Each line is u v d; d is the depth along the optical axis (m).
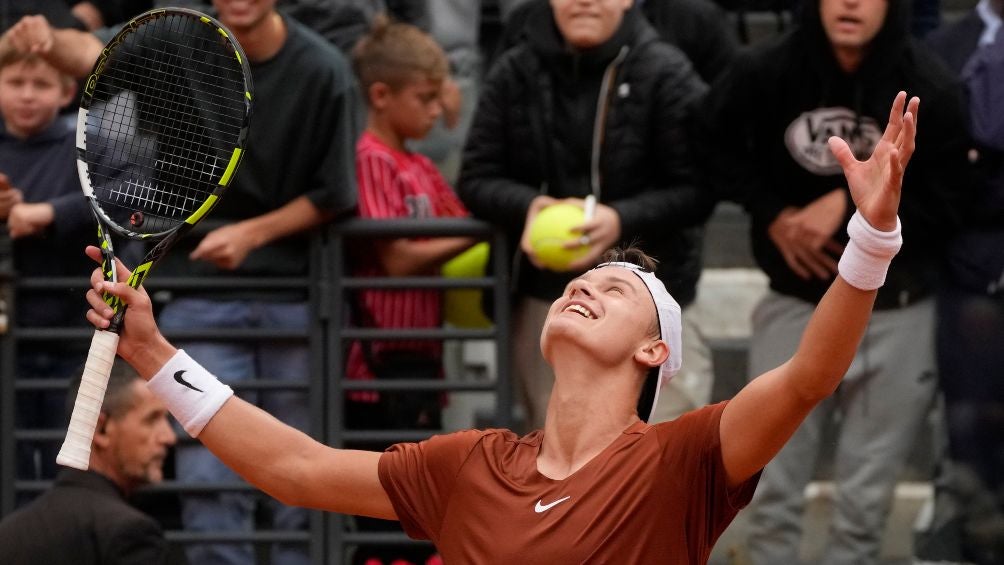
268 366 17.81
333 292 17.58
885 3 16.22
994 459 17.31
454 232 17.61
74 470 13.56
